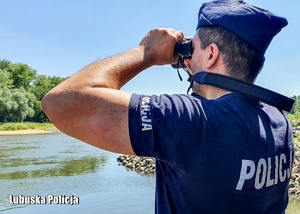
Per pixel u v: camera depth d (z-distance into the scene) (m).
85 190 12.16
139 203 10.12
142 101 1.35
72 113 1.36
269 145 1.43
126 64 1.54
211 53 1.49
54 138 43.69
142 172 15.87
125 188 12.26
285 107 1.52
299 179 10.97
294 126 20.62
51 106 1.39
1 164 19.52
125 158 19.98
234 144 1.35
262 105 1.55
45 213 9.34
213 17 1.49
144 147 1.33
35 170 17.22
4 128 61.06
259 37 1.45
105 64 1.50
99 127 1.34
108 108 1.34
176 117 1.33
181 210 1.39
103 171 16.56
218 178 1.33
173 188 1.41
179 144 1.32
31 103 71.88
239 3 1.51
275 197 1.50
